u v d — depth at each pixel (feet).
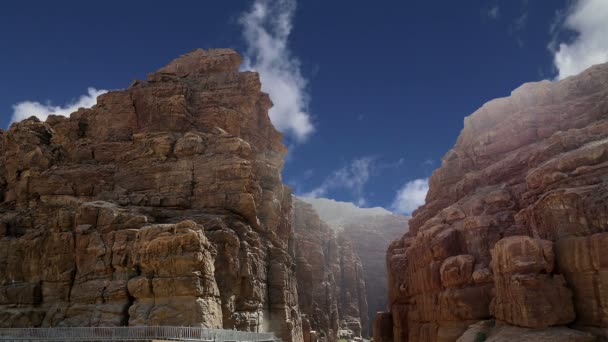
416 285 123.34
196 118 155.12
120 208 119.96
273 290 144.36
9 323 106.73
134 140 143.13
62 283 110.73
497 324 86.38
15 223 128.36
